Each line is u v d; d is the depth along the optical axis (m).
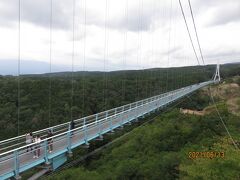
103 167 28.53
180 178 25.73
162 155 31.14
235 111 60.50
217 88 90.19
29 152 12.55
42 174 13.49
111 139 31.92
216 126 41.97
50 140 14.16
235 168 24.59
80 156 24.33
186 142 35.91
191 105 65.50
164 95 43.72
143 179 27.11
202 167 25.16
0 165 11.85
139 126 37.88
